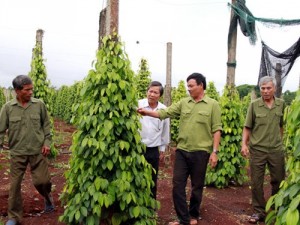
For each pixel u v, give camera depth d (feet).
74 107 13.55
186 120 15.44
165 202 19.36
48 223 15.25
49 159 29.63
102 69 12.89
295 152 8.37
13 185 14.94
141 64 35.42
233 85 24.44
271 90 15.81
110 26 13.29
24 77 14.55
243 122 24.52
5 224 15.12
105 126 12.55
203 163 15.38
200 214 17.53
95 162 12.66
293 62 23.81
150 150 16.29
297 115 8.29
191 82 15.16
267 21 22.66
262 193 16.61
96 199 12.35
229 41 24.14
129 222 13.65
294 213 7.37
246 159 24.40
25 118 14.93
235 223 16.56
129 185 12.71
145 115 15.14
